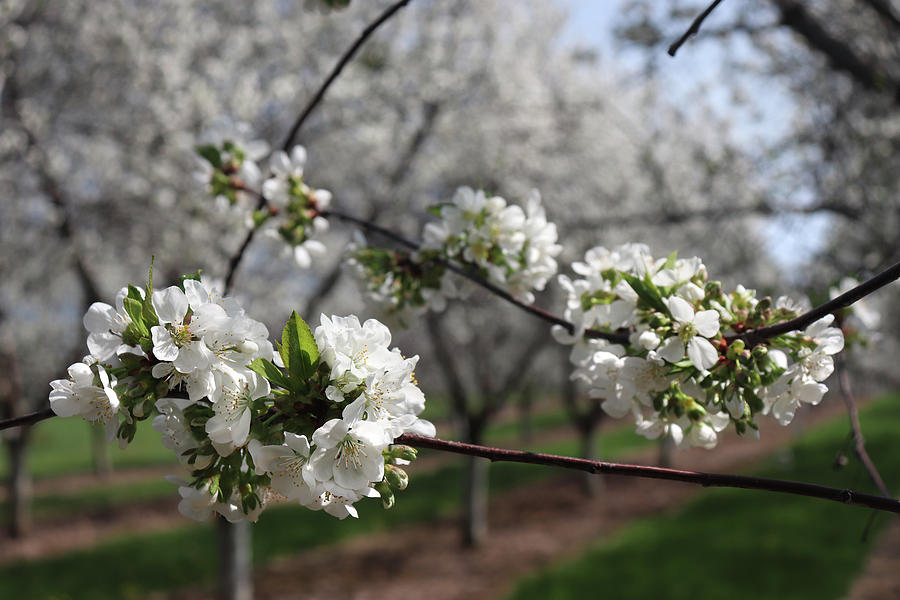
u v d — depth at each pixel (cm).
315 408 122
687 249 947
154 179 810
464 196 232
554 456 126
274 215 279
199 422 122
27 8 777
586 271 197
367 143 966
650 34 646
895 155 567
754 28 546
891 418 2614
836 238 630
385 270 252
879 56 507
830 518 1130
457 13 1032
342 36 936
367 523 1288
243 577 819
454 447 127
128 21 834
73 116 822
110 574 1038
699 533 1098
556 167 1103
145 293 123
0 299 991
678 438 162
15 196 822
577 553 1084
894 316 652
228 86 872
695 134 1005
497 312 1190
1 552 1154
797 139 650
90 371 123
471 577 988
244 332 121
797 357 153
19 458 1240
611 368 168
